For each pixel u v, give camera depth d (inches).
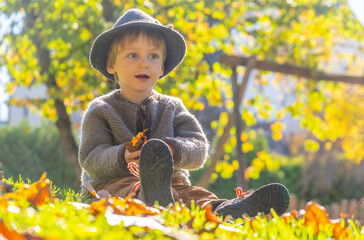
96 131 107.0
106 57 118.7
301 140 738.8
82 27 340.2
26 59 385.7
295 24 389.1
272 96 886.4
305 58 391.9
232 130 422.0
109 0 350.9
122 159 97.8
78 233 44.2
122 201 61.1
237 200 89.7
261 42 382.9
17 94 849.5
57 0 341.1
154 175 78.0
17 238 39.7
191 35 361.4
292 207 351.9
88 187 76.2
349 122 506.3
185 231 53.4
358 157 589.6
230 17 388.2
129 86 112.0
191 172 534.0
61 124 365.1
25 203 57.0
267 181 625.0
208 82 386.0
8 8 346.3
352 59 478.6
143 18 113.6
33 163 583.8
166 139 99.4
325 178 641.0
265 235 62.8
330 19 407.2
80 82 350.6
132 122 110.3
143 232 48.7
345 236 72.1
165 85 335.9
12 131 596.1
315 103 429.1
